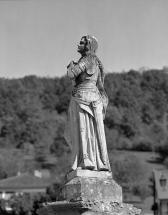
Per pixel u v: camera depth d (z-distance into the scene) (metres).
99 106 9.87
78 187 9.22
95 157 9.66
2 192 89.12
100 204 9.02
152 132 154.50
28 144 142.88
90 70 10.02
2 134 152.00
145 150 141.50
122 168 110.56
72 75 10.01
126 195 100.25
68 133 10.16
